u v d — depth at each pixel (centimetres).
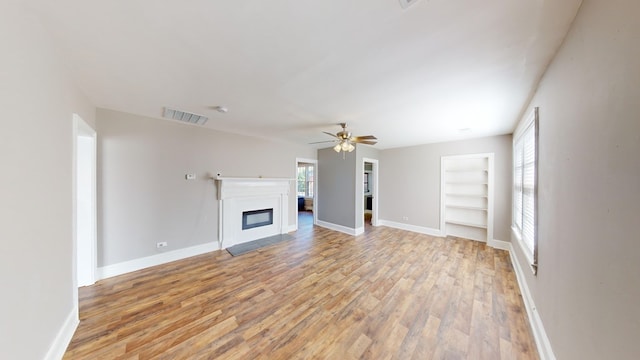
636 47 75
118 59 169
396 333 190
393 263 346
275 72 188
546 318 170
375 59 166
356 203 520
